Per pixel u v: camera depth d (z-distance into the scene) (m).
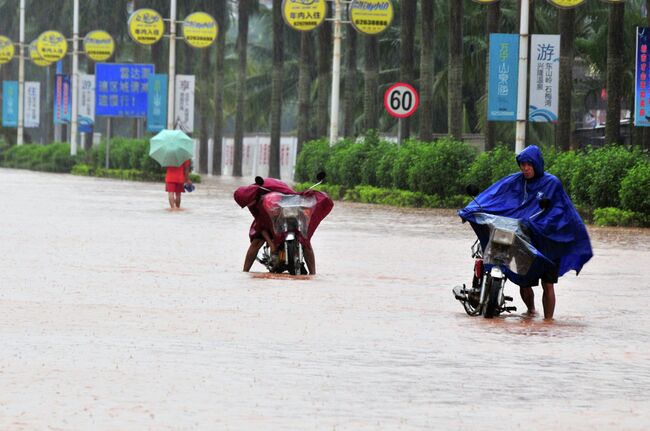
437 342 23.39
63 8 185.88
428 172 77.38
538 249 27.09
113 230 51.47
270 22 189.50
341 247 45.44
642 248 47.62
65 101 156.75
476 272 27.52
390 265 39.00
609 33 76.00
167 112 131.88
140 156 127.62
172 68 125.38
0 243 43.81
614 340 24.23
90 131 159.00
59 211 64.69
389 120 144.25
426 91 92.38
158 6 158.38
